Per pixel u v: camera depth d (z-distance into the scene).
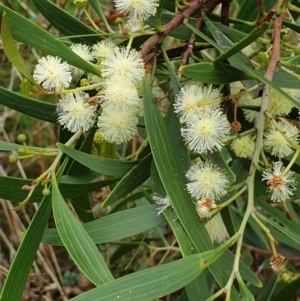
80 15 0.42
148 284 0.18
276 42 0.22
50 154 0.23
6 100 0.25
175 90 0.23
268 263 0.38
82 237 0.20
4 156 0.49
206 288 0.31
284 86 0.23
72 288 0.45
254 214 0.20
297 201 0.41
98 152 0.29
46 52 0.21
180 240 0.20
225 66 0.21
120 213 0.22
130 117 0.23
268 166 0.21
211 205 0.20
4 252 0.49
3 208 0.45
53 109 0.25
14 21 0.20
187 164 0.22
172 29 0.24
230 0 0.26
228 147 0.25
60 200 0.20
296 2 0.30
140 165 0.23
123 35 0.24
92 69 0.21
